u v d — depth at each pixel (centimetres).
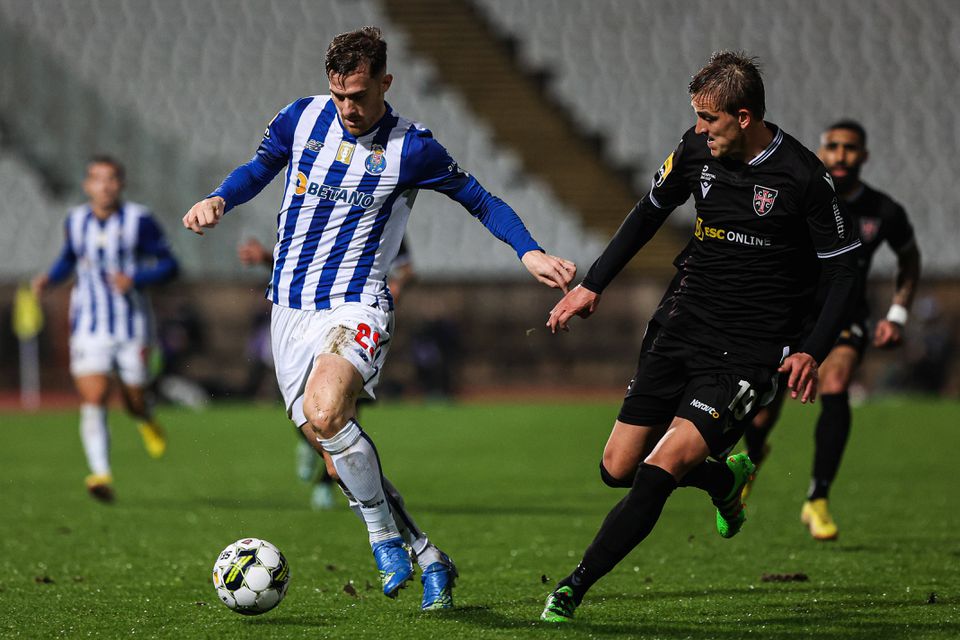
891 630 1382
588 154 7219
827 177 1410
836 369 2211
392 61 7538
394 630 1389
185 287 6825
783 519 2561
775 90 7381
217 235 6825
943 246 6750
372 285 1549
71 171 7125
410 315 6925
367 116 1480
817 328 1393
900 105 7300
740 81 1360
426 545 1531
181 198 6981
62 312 6844
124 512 2769
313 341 1514
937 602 1576
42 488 3288
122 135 7250
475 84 7481
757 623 1426
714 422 1421
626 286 6819
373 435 4747
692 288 1495
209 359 6806
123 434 5050
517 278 6856
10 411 6059
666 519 2577
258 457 4125
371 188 1527
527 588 1741
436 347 6397
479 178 7112
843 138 2231
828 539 2139
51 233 6919
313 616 1499
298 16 7706
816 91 7362
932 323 6316
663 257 6788
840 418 2194
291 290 1545
